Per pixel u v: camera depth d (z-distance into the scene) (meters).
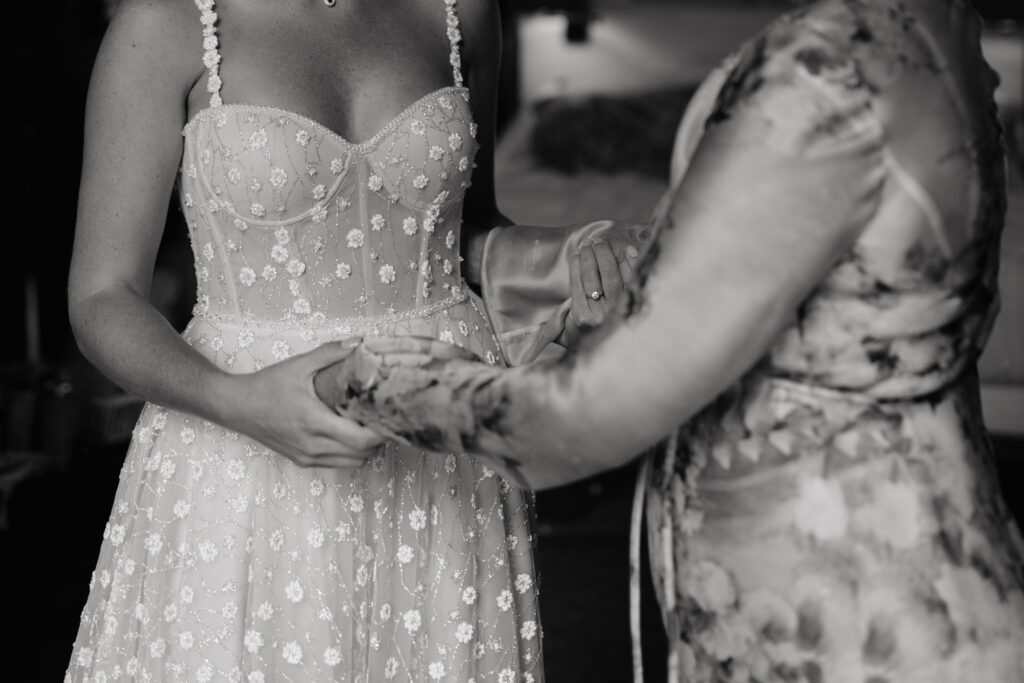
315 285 1.82
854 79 1.13
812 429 1.22
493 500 1.94
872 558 1.20
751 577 1.24
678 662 1.34
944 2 1.22
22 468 4.72
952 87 1.18
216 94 1.76
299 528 1.76
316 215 1.78
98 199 1.76
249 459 1.77
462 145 1.90
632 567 1.41
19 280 5.87
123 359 1.70
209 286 1.86
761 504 1.23
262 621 1.74
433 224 1.90
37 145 5.86
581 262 1.78
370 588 1.80
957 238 1.18
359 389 1.33
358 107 1.83
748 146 1.12
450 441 1.28
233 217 1.78
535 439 1.21
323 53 1.81
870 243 1.16
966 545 1.21
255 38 1.78
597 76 6.38
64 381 5.04
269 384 1.49
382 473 1.81
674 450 1.31
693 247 1.13
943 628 1.19
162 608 1.77
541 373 1.21
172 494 1.79
